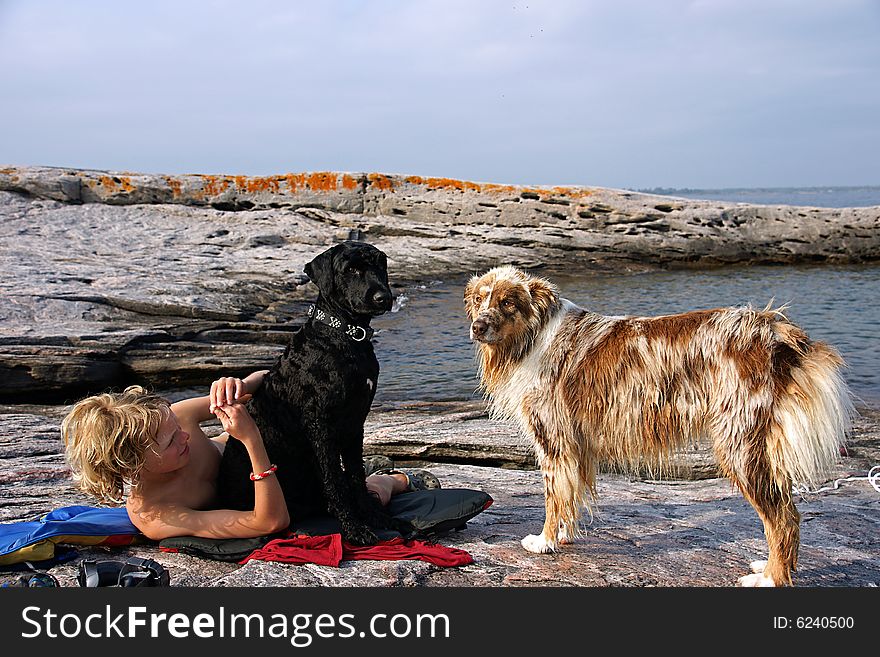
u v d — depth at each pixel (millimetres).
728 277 21641
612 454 4438
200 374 11414
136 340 11430
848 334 14203
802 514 5438
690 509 5566
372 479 4910
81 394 10797
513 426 7812
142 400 4082
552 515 4438
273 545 4035
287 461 4379
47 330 11422
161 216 22938
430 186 23953
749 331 3971
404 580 3828
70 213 22266
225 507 4438
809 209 24578
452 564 4094
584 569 4137
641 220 23328
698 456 6887
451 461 7359
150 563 3682
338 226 23438
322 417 4270
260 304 15211
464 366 12523
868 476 6594
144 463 4031
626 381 4223
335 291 4320
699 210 23844
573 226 23312
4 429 7695
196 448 4441
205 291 15258
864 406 9117
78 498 5371
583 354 4395
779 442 3820
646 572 4113
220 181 24094
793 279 21109
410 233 23234
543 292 4598
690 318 4191
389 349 13812
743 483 3920
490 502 4766
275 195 24062
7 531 4168
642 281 21031
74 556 4113
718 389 3977
